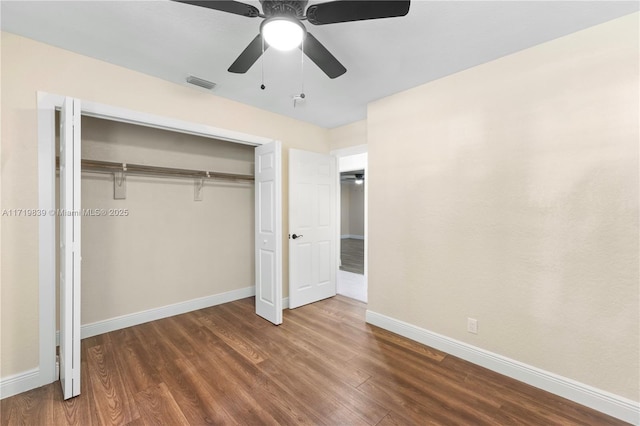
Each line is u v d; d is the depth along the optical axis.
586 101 1.80
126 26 1.82
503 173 2.14
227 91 2.79
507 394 1.91
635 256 1.66
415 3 1.58
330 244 3.99
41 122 2.00
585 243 1.82
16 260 1.93
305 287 3.67
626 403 1.68
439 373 2.15
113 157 2.89
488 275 2.22
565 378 1.88
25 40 1.96
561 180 1.90
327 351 2.47
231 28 1.84
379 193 2.94
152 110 2.50
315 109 3.29
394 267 2.83
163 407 1.78
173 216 3.29
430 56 2.14
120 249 2.93
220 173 3.50
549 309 1.95
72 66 2.13
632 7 1.61
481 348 2.25
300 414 1.73
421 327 2.63
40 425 1.63
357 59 2.18
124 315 2.95
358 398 1.87
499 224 2.16
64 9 1.66
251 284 4.03
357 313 3.37
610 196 1.73
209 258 3.59
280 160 3.07
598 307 1.78
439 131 2.49
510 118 2.10
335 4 1.26
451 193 2.42
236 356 2.38
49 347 2.03
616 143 1.71
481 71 2.24
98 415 1.71
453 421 1.67
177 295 3.33
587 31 1.80
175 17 1.74
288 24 1.35
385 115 2.89
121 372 2.15
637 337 1.66
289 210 3.50
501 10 1.64
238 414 1.73
